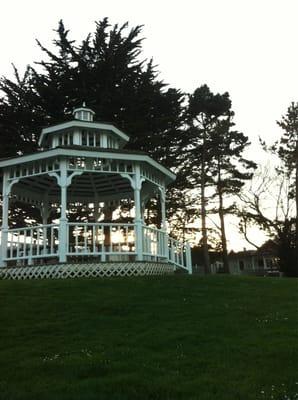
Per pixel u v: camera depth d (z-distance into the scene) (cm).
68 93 2770
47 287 1241
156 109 2950
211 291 1243
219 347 741
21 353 735
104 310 1010
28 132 2738
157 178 1833
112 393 560
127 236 1852
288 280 1489
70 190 1941
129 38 2859
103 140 1848
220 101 3928
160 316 962
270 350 714
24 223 3014
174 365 660
